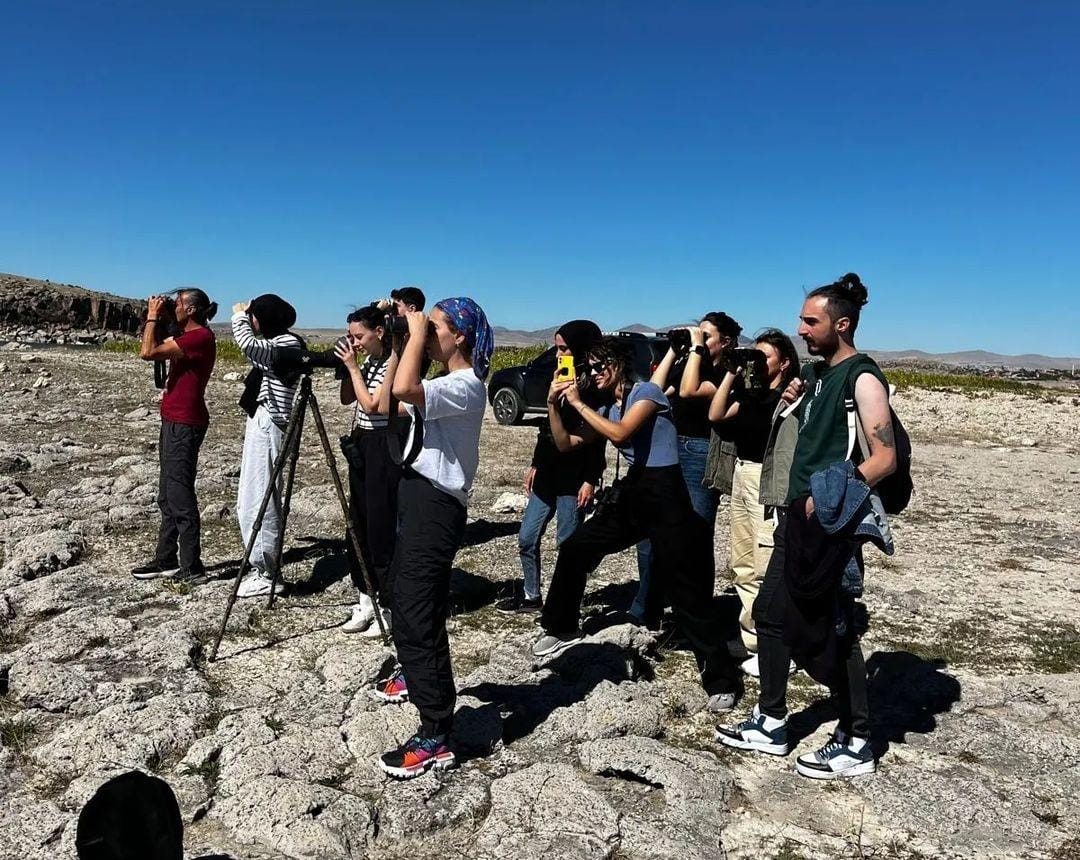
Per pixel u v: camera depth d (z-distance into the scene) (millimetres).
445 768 3574
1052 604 6191
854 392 3395
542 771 3539
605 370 4270
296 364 5027
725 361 4680
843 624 3557
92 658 4660
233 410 15281
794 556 3490
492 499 9125
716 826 3281
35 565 6105
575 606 4453
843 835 3283
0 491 8289
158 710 3973
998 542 8008
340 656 4660
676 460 4199
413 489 3514
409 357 3354
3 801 3283
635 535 4305
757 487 4465
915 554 7512
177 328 5762
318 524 7652
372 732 3791
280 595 5789
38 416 13930
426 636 3514
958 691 4645
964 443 15336
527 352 27547
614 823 3201
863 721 3697
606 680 4387
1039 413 19188
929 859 3143
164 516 5934
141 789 2520
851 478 3344
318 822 3131
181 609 5422
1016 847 3230
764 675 3896
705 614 4273
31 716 3984
